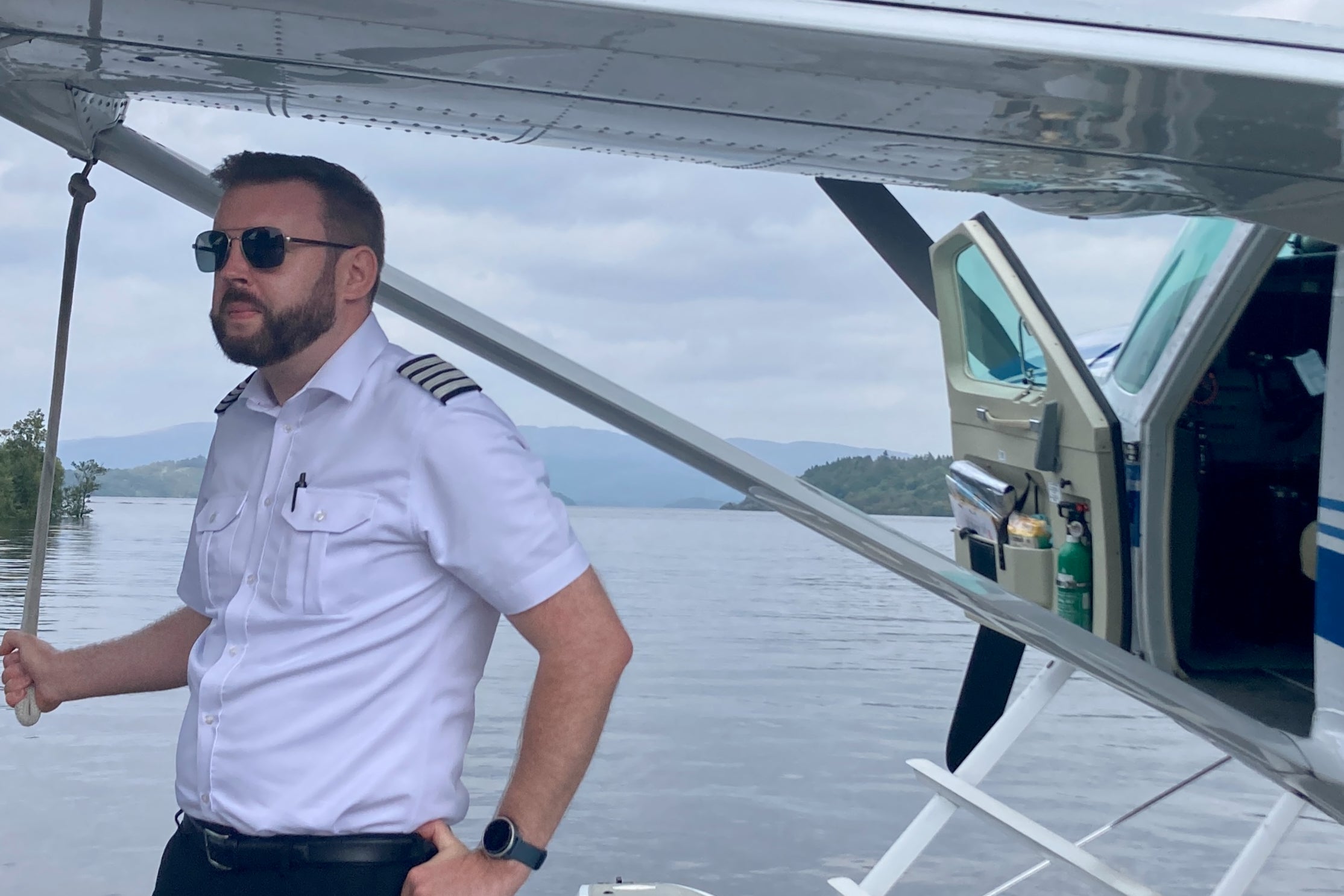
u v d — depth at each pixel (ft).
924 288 7.55
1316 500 8.38
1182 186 4.56
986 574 9.47
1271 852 8.90
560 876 17.99
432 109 4.18
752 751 27.94
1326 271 8.45
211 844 3.94
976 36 3.36
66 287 4.61
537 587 3.85
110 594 60.70
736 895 17.38
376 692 3.92
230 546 4.14
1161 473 7.79
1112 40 3.42
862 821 21.56
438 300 5.58
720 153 4.59
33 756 24.85
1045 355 8.23
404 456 3.93
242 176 4.18
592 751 3.92
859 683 39.86
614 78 3.73
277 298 4.02
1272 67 3.49
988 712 9.27
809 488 6.00
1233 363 8.54
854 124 4.08
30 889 16.65
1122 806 22.89
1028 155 4.34
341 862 3.85
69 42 3.78
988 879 18.13
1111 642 7.93
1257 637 8.44
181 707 31.01
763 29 3.29
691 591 81.46
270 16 3.37
